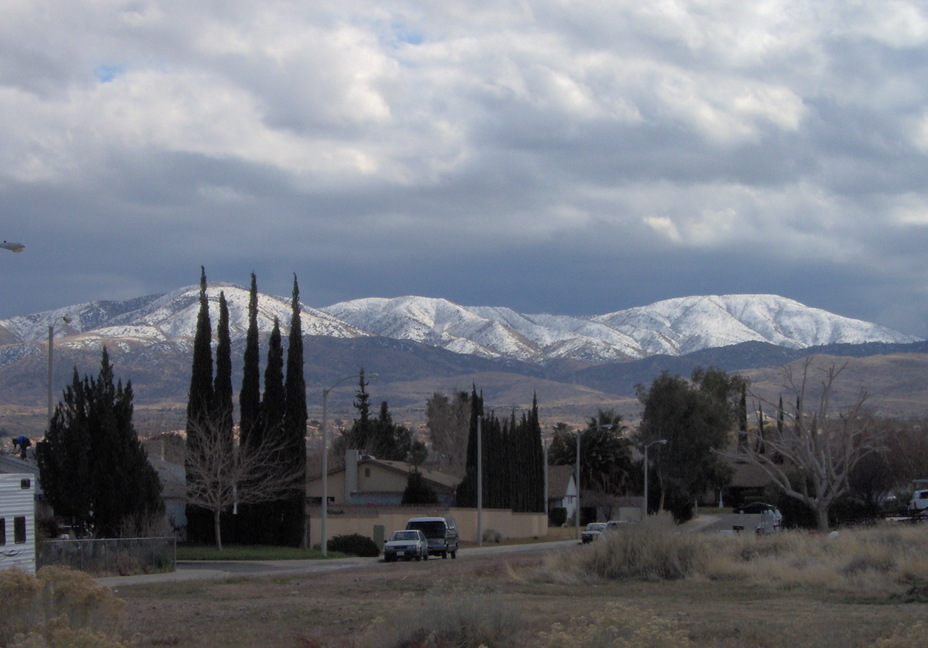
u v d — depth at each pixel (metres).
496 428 81.12
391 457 110.44
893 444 65.31
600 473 99.94
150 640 18.83
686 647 13.48
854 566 30.06
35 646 12.81
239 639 19.09
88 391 43.72
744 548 35.94
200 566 43.75
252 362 55.00
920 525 41.75
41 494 46.22
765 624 19.73
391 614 18.17
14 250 27.30
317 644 17.83
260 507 54.31
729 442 92.62
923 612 21.86
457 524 67.88
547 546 64.12
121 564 37.41
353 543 54.41
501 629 17.34
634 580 31.33
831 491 51.97
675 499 91.75
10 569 15.84
